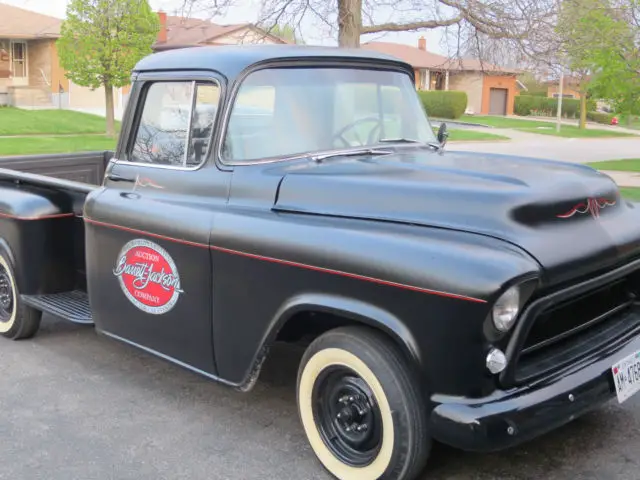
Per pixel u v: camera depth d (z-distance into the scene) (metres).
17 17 37.09
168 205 4.05
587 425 4.02
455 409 2.96
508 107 57.75
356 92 4.30
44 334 5.67
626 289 3.75
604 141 33.97
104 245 4.40
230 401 4.42
